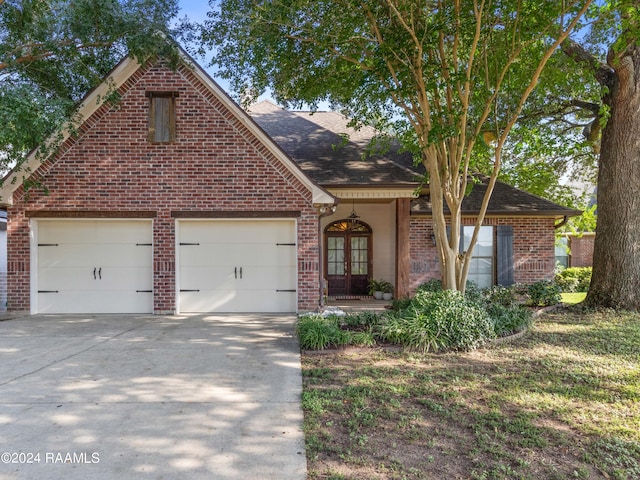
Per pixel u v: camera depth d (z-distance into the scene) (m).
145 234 10.05
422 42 7.52
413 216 12.41
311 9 8.18
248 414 4.18
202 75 9.75
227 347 6.78
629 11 7.59
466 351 6.49
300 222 9.99
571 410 4.30
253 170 9.95
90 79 10.03
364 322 7.90
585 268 17.38
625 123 9.87
